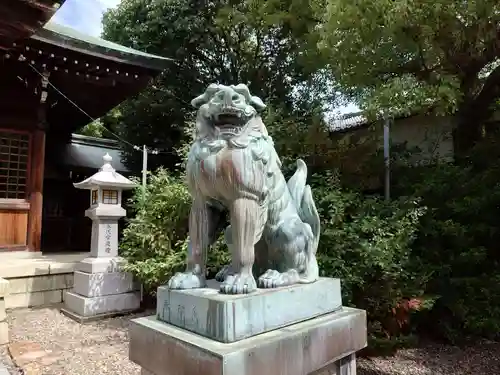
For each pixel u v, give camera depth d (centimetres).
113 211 554
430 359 415
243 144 191
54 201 1055
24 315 532
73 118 1049
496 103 559
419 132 701
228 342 167
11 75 721
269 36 992
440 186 478
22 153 757
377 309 399
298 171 257
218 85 199
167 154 1083
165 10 1020
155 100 1024
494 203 470
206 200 207
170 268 479
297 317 204
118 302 538
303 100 1024
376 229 402
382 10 380
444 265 443
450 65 480
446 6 394
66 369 346
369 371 384
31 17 397
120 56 697
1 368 346
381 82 464
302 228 225
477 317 430
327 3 419
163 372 183
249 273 197
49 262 641
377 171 534
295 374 182
